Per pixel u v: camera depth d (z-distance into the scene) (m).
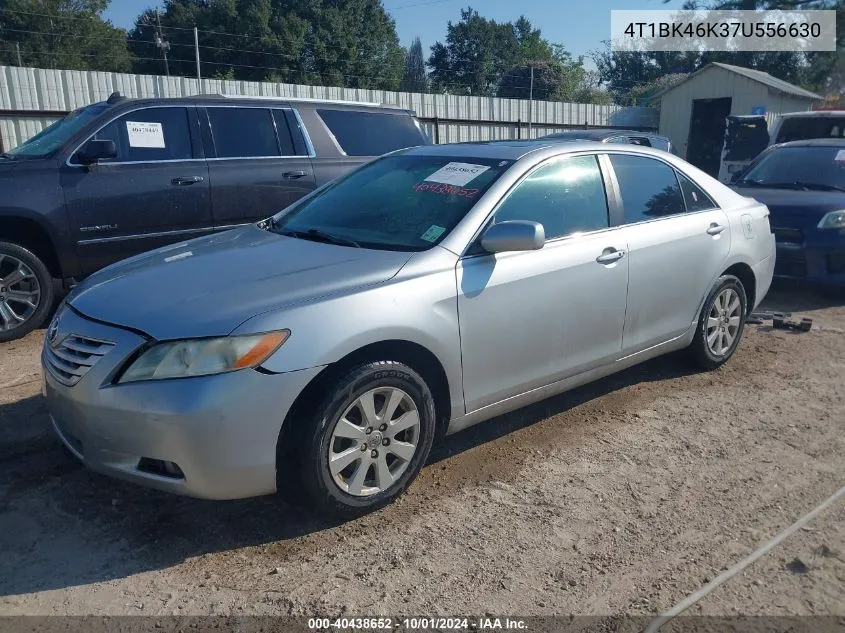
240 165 6.95
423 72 69.12
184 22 47.97
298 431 3.13
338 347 3.13
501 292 3.74
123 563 3.07
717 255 5.11
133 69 51.53
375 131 7.98
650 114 26.52
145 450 2.98
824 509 3.57
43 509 3.45
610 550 3.21
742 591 2.96
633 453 4.12
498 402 3.89
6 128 14.72
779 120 12.29
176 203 6.59
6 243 5.84
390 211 4.09
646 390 5.07
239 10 47.53
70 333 3.28
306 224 4.29
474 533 3.32
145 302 3.26
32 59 49.28
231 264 3.62
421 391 3.45
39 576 2.97
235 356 2.96
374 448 3.35
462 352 3.61
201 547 3.18
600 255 4.25
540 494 3.66
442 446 4.17
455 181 4.11
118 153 6.36
